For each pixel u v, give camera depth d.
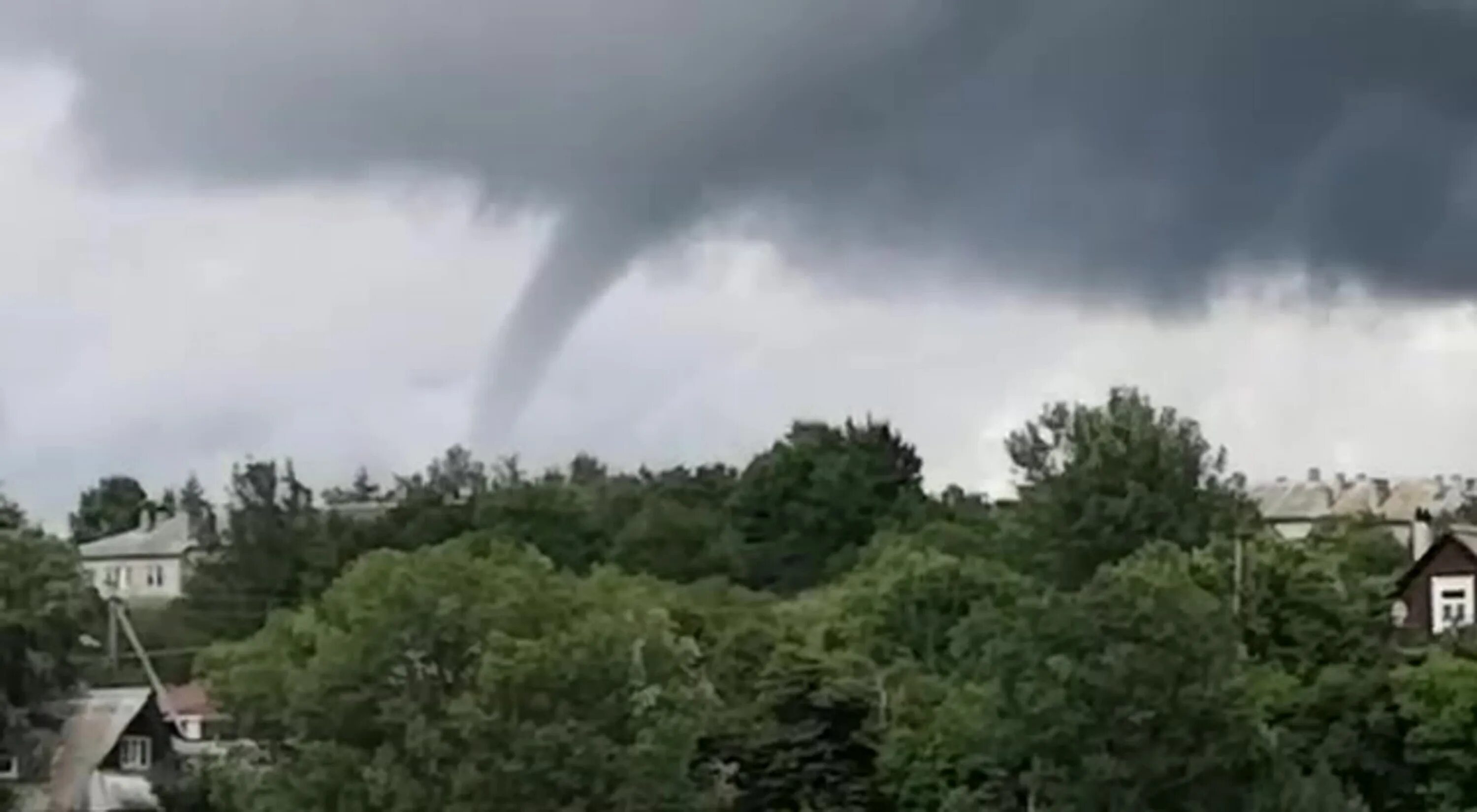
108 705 105.69
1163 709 78.31
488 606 83.69
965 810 82.69
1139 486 138.12
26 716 102.31
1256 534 116.81
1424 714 86.44
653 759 81.88
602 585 112.94
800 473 192.38
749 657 103.94
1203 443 146.00
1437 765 86.06
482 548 107.75
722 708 93.31
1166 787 78.31
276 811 82.06
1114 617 79.56
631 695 82.94
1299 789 78.56
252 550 177.00
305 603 120.62
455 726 80.56
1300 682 89.75
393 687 82.50
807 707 93.06
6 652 100.88
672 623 101.06
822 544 189.38
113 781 103.56
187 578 190.75
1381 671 88.75
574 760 80.38
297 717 82.50
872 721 93.56
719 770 90.44
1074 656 79.56
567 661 81.50
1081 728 78.88
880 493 192.12
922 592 116.12
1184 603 80.00
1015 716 80.25
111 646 116.56
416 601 83.06
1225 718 78.81
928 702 95.69
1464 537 115.06
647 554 182.12
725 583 162.38
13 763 102.19
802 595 158.88
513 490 191.50
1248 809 78.56
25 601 101.44
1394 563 128.75
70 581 103.56
